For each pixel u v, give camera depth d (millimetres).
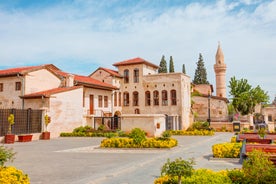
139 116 28922
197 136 31984
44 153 17141
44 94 28969
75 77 37562
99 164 12875
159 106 43062
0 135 24984
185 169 6703
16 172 7449
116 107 44312
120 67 46594
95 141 25312
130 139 19234
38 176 10305
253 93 45688
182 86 42188
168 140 19375
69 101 32219
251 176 6508
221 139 27125
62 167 12156
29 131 27297
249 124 42562
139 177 10039
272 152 10797
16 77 30875
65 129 31406
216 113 49969
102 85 38750
